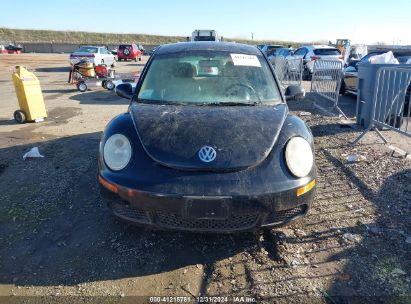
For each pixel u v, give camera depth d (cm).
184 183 256
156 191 256
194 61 396
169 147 273
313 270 270
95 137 638
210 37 2500
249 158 267
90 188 412
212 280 261
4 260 286
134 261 282
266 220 272
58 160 513
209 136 279
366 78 675
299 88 422
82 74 1416
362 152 547
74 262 282
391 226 329
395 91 584
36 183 431
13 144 600
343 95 1203
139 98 366
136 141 286
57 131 687
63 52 4862
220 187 254
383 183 426
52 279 263
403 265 274
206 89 367
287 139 289
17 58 3269
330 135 653
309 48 1795
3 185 428
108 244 304
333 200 383
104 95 1196
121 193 267
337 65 859
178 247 299
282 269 272
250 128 292
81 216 351
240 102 353
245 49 428
